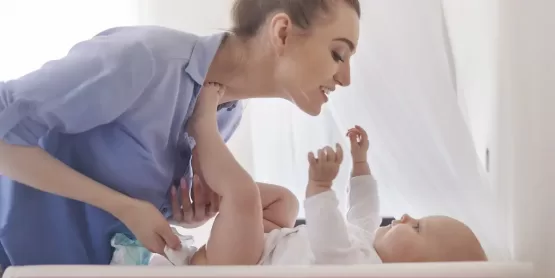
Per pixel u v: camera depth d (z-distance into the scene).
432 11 1.11
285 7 0.96
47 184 0.85
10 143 0.82
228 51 0.99
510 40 1.01
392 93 1.12
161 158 0.95
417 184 1.12
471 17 1.20
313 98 0.99
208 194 1.00
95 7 1.27
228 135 1.14
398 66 1.12
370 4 1.12
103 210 0.95
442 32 1.13
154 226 0.89
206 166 0.92
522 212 0.94
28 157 0.84
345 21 0.97
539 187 0.85
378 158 1.19
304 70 0.96
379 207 1.15
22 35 1.26
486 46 1.19
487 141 1.19
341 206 1.26
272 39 0.95
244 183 0.90
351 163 1.20
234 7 1.02
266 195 1.12
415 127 1.11
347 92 1.15
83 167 0.94
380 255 1.01
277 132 1.31
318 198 0.93
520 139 0.95
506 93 1.04
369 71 1.13
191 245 1.05
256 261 0.93
